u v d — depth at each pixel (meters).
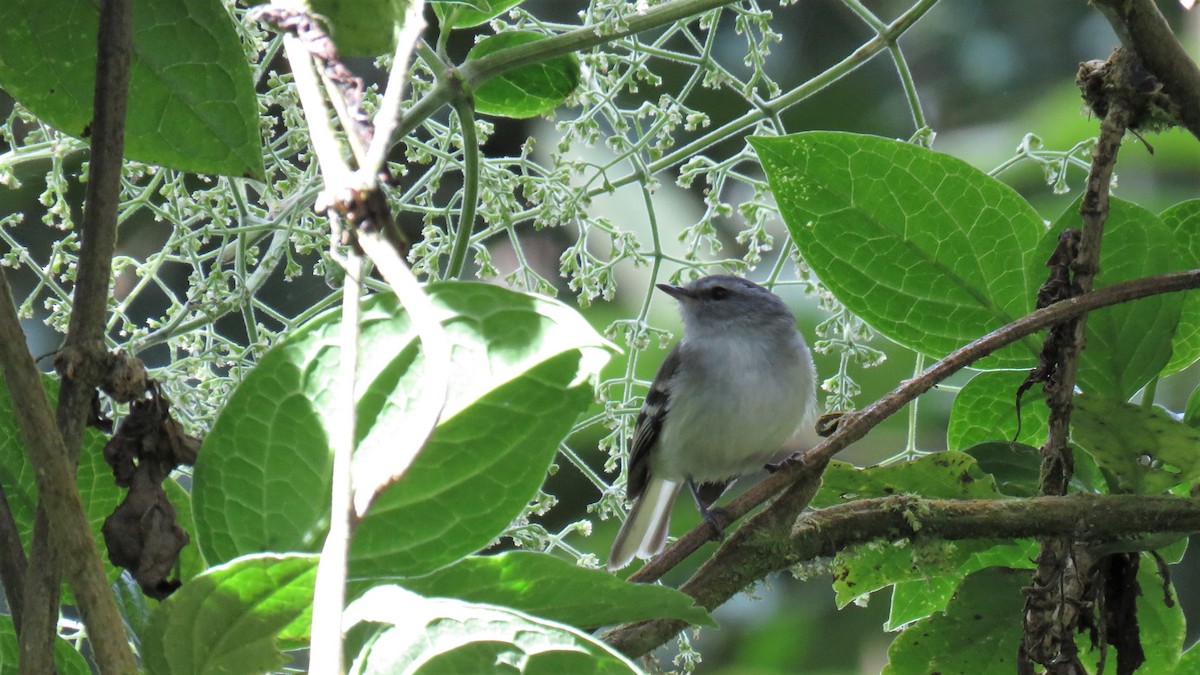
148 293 9.51
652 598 3.37
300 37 2.89
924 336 5.59
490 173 5.79
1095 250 4.91
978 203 5.37
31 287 9.97
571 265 6.02
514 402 3.33
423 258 5.66
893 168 5.34
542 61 5.72
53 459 3.13
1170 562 5.29
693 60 5.95
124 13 3.55
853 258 5.49
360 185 2.67
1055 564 4.73
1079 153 6.51
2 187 9.04
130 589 3.95
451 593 3.38
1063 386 4.86
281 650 3.24
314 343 3.46
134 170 5.39
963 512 4.79
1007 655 5.26
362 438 3.39
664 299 11.95
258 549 3.52
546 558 3.31
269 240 8.12
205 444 3.49
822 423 5.10
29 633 3.08
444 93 5.04
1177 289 4.86
